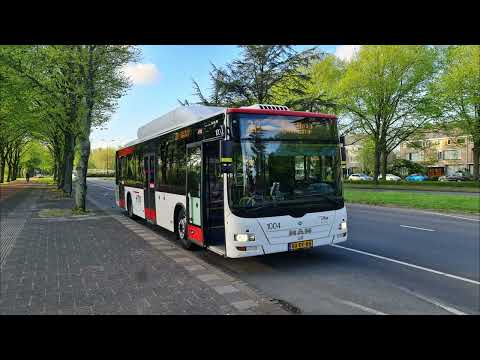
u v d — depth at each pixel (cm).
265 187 705
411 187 3809
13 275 676
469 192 3038
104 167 12775
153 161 1187
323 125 776
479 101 3478
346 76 3941
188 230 888
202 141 812
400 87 3912
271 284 656
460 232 1145
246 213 684
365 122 4219
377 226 1289
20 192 3291
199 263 768
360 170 8619
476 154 3984
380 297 580
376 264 780
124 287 604
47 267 732
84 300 545
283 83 2531
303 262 809
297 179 736
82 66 1636
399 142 4247
